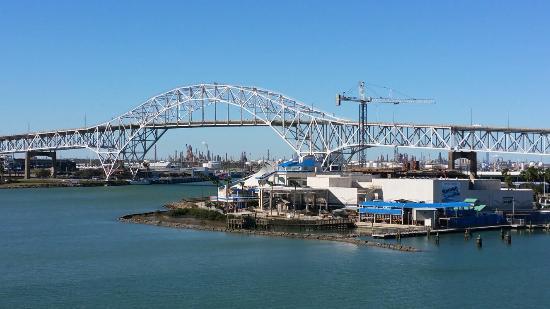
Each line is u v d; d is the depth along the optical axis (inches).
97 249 3902.6
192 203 6879.9
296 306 2603.3
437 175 6722.4
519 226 4744.1
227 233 4569.4
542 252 3715.6
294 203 5344.5
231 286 2908.5
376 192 5398.6
